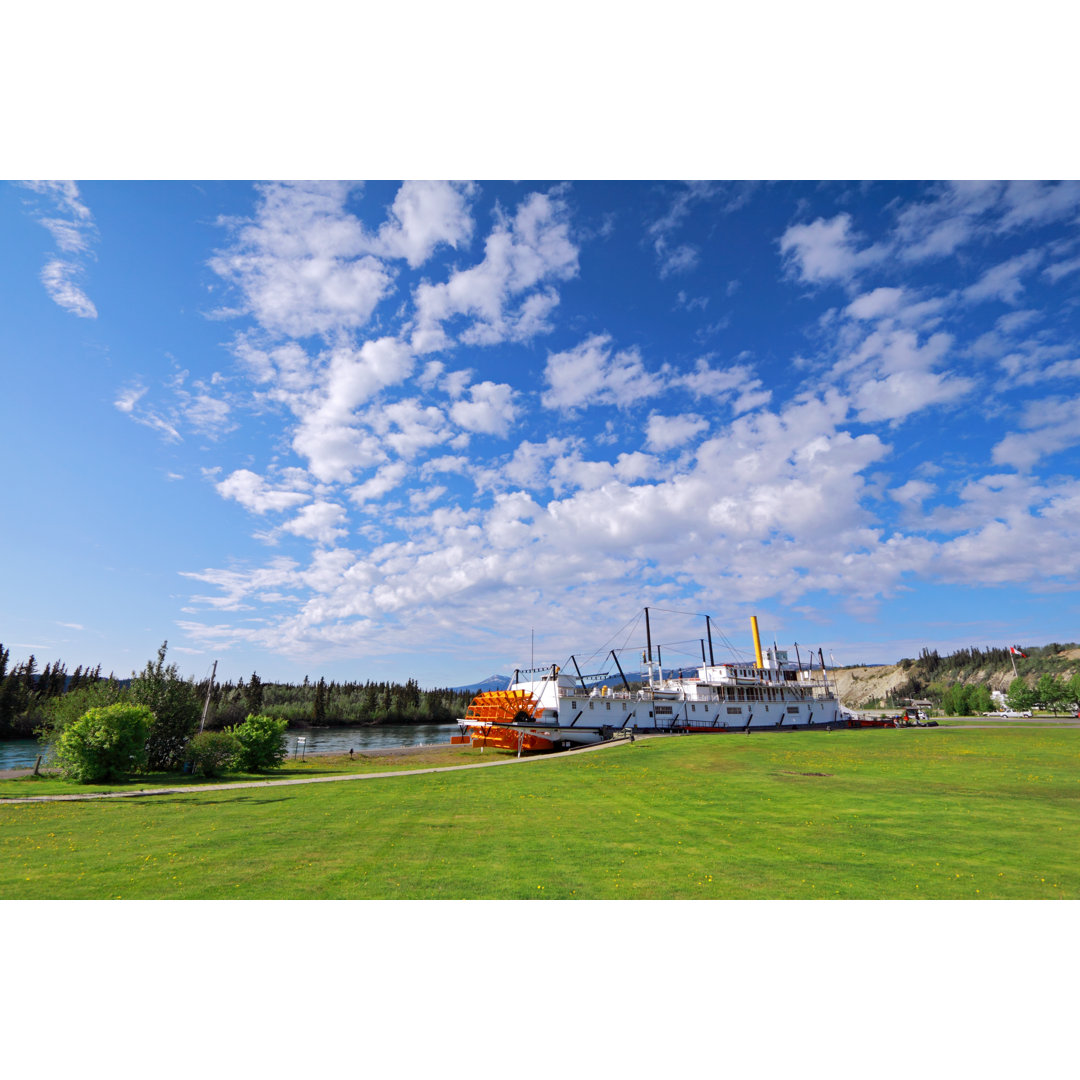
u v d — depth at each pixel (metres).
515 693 71.00
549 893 13.20
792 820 21.58
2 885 13.84
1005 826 20.06
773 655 95.56
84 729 39.78
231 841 18.53
